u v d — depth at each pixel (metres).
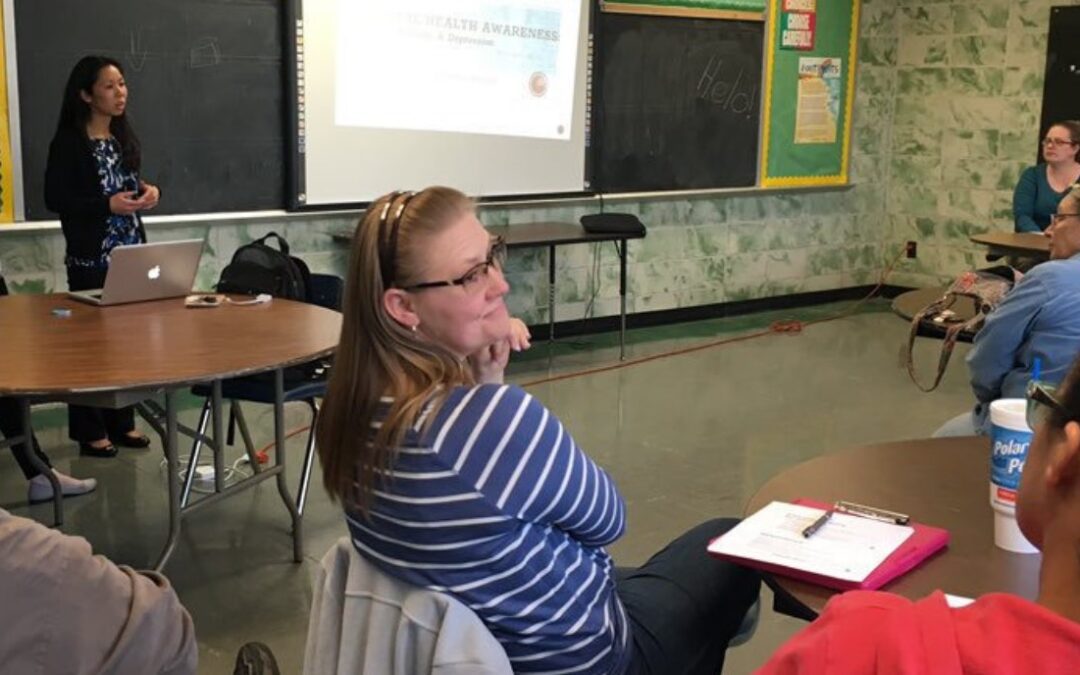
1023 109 7.66
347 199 5.65
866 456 2.05
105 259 4.14
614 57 6.62
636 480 4.24
